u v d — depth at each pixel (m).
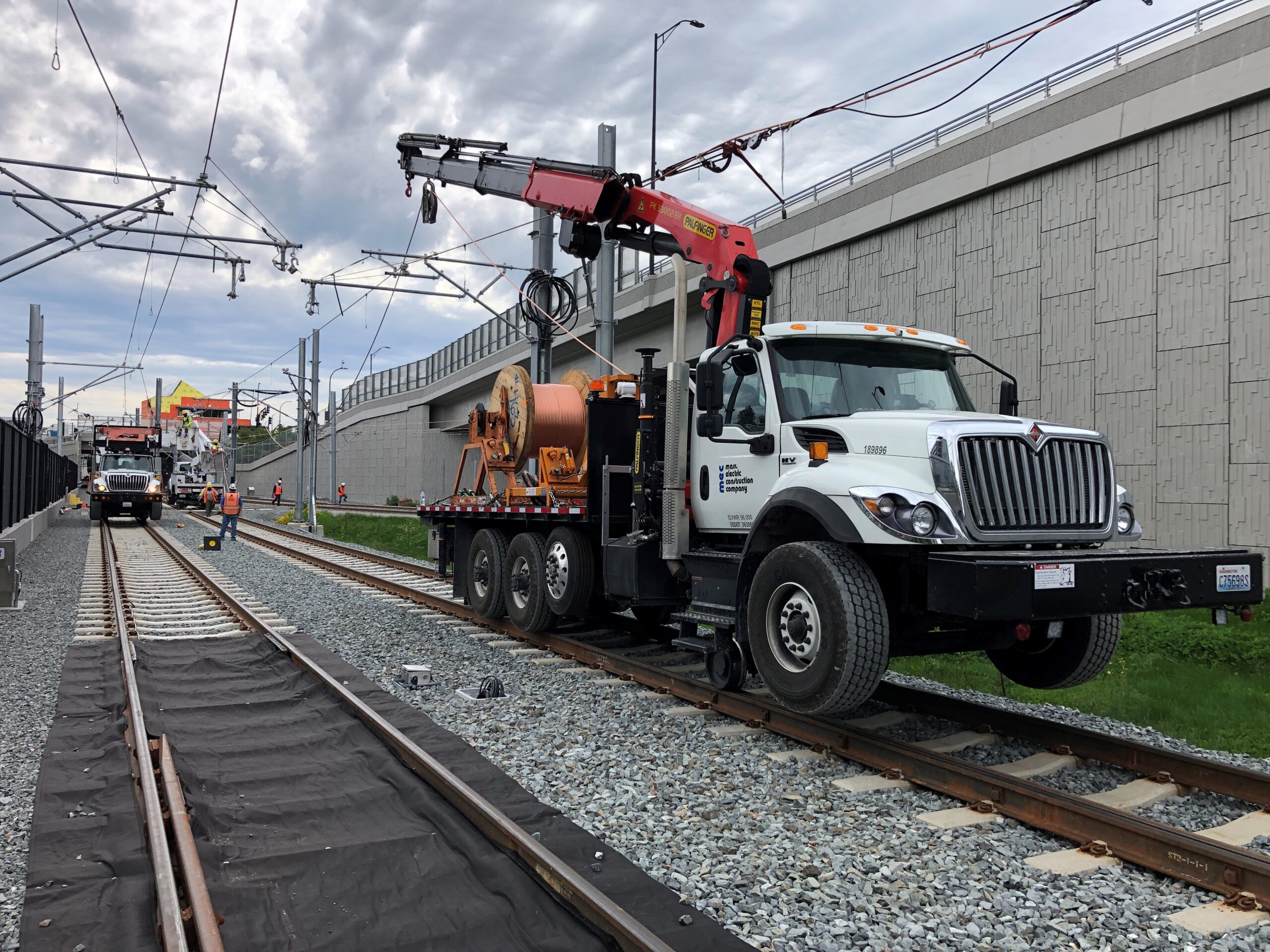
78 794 5.17
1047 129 15.98
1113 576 5.17
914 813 4.99
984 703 7.62
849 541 5.57
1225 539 13.61
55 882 4.05
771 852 4.44
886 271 19.70
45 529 31.27
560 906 3.83
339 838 4.58
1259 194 13.20
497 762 5.84
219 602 13.23
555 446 10.55
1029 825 4.76
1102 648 6.42
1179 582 5.32
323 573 17.91
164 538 27.39
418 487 58.31
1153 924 3.75
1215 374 13.74
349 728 6.49
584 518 9.02
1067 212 15.93
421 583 15.88
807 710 5.83
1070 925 3.72
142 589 14.94
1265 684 8.24
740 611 6.62
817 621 5.78
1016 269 16.84
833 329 6.89
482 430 11.97
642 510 7.98
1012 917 3.80
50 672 8.42
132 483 35.88
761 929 3.68
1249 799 5.08
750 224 23.81
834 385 6.83
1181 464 14.21
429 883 4.07
